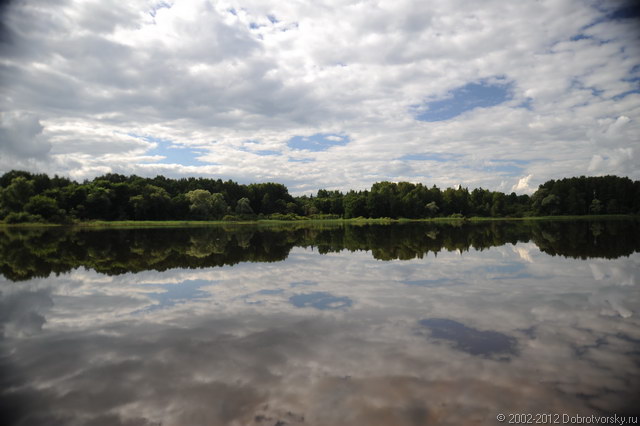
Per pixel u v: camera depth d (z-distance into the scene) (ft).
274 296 38.29
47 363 21.84
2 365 21.59
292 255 74.49
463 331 26.40
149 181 436.76
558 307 32.48
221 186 461.78
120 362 21.81
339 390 17.83
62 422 15.69
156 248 92.17
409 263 60.85
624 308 31.94
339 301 35.81
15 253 82.17
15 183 250.16
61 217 260.83
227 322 29.45
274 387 18.28
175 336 26.27
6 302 37.09
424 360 21.26
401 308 32.91
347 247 90.43
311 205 476.13
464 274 49.83
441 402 16.63
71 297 39.09
